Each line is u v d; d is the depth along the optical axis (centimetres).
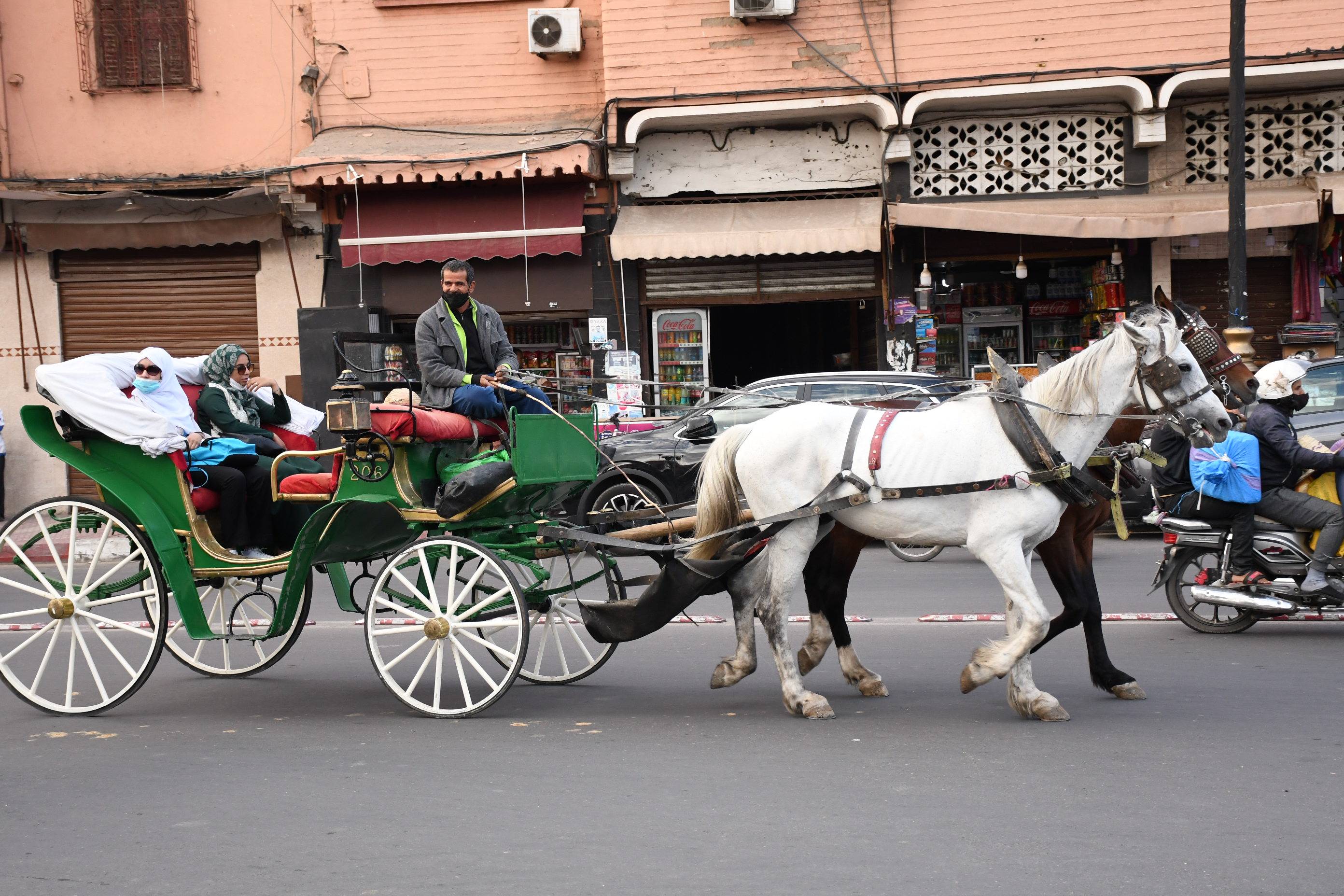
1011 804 480
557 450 671
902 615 936
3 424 1680
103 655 873
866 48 1595
